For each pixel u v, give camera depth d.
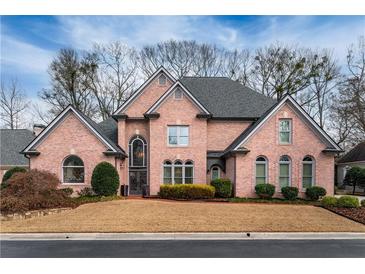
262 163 21.41
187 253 9.08
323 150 21.27
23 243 10.38
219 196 21.09
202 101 26.72
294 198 20.17
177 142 23.56
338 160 39.69
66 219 13.79
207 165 23.98
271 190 20.17
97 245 10.04
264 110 25.98
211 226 12.41
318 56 42.81
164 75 25.73
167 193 21.09
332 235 11.56
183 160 23.41
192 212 15.14
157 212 15.06
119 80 46.44
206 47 46.69
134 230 11.80
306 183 21.36
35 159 21.69
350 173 31.33
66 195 19.39
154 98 25.50
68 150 21.72
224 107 26.19
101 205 17.06
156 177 23.27
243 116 25.33
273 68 45.50
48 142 21.77
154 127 23.44
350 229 12.20
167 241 10.60
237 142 22.33
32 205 15.44
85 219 13.69
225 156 23.22
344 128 41.28
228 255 8.89
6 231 11.79
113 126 27.39
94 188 20.53
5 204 14.48
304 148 21.33
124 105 24.94
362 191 32.38
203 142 23.48
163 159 23.36
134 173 24.89
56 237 11.21
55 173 21.28
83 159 21.67
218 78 29.81
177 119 23.50
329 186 21.12
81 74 44.28
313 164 21.33
